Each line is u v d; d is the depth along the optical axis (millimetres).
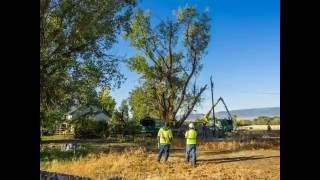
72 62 28406
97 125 50719
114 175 16484
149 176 16453
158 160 21781
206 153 28719
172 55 57812
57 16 27719
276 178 16484
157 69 58000
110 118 61562
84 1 28859
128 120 60062
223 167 19984
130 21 31328
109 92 31375
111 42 30266
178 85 58469
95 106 31672
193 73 58031
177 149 32906
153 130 55062
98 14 29781
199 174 17516
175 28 57156
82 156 24562
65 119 30328
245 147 32406
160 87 58594
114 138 50250
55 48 28312
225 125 59938
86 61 29453
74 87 28922
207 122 56406
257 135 51844
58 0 28062
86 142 42281
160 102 58969
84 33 28703
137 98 59719
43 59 27234
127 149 28906
